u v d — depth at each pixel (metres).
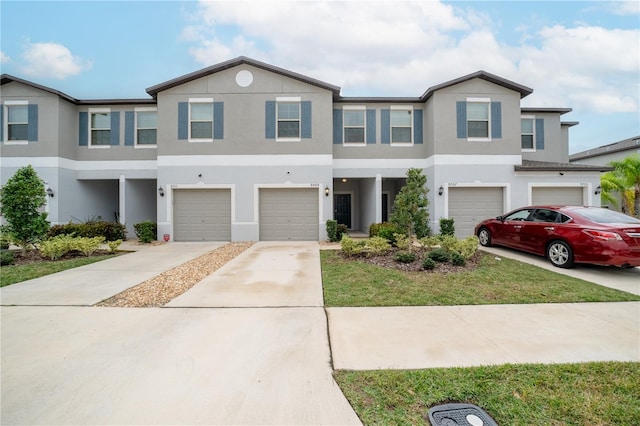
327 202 12.12
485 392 2.49
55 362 3.01
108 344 3.38
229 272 6.77
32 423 2.20
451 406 2.35
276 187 12.08
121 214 13.28
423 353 3.14
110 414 2.28
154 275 6.51
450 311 4.33
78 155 13.29
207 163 12.03
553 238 7.20
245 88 12.04
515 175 12.11
